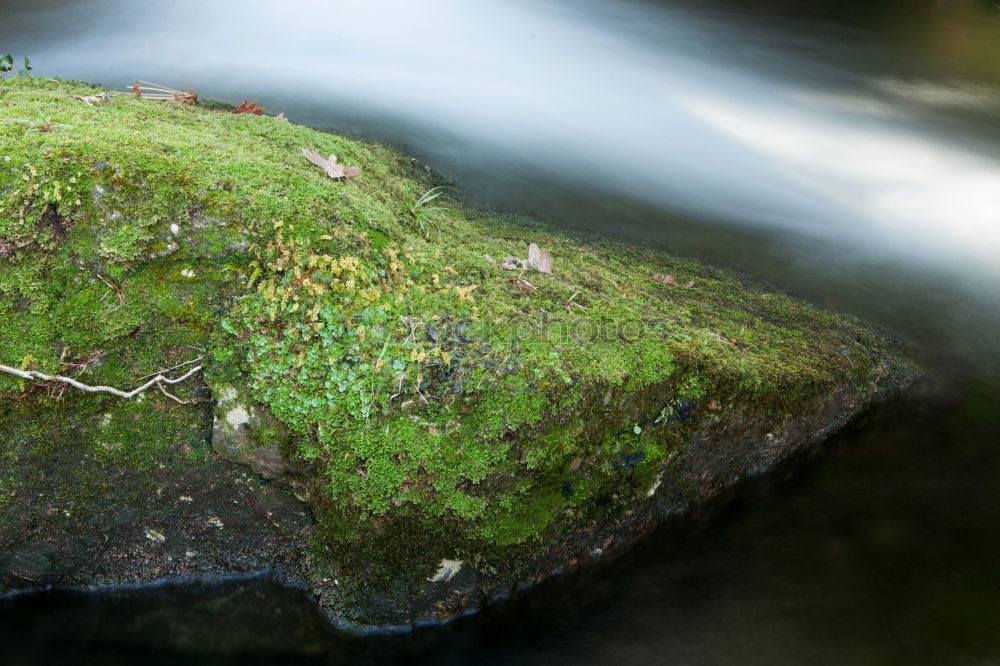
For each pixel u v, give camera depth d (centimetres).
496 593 174
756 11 449
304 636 171
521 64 329
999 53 429
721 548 183
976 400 207
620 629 175
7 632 172
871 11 475
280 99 265
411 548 170
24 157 169
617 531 180
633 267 213
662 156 274
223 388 168
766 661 172
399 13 357
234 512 173
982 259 245
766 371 184
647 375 174
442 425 167
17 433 169
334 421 167
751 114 320
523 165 255
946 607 177
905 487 191
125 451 170
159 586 175
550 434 170
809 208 261
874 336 212
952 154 299
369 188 195
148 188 170
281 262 169
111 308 168
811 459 194
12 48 283
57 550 173
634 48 373
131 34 307
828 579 180
